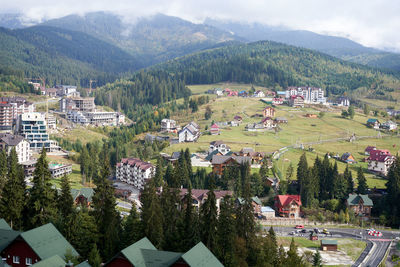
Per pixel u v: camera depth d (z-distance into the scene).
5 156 167.38
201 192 164.25
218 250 93.00
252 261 101.31
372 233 160.38
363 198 181.12
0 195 107.25
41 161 104.56
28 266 71.94
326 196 191.25
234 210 115.62
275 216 177.38
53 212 101.56
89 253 81.88
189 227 96.81
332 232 161.50
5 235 74.44
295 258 102.56
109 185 105.69
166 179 194.00
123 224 106.81
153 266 68.69
